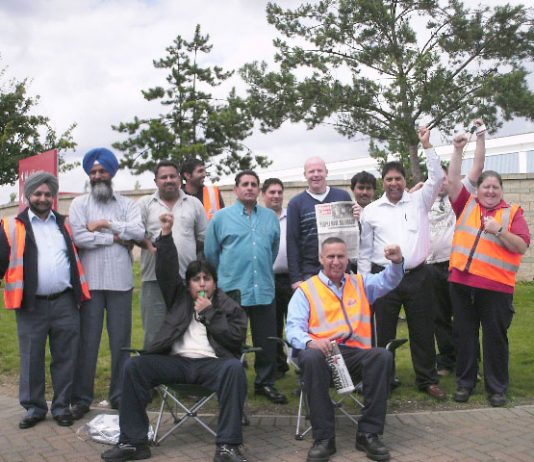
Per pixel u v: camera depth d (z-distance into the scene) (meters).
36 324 5.01
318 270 5.65
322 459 4.23
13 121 18.89
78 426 5.01
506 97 16.36
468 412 5.21
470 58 18.38
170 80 25.05
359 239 5.69
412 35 17.97
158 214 5.65
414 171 11.84
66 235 5.14
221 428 4.23
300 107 18.55
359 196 6.18
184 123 25.05
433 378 5.66
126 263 5.38
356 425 4.98
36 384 5.04
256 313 5.56
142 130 24.09
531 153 24.42
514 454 4.34
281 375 6.45
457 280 5.48
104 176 5.37
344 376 4.32
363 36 18.28
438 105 17.27
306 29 18.88
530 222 13.39
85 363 5.26
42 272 4.96
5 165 18.27
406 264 5.47
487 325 5.42
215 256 5.58
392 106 17.62
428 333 5.62
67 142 19.62
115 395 5.39
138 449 4.33
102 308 5.32
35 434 4.84
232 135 24.73
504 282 5.36
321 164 5.75
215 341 4.68
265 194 6.53
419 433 4.77
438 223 6.44
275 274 6.39
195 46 25.00
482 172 5.74
